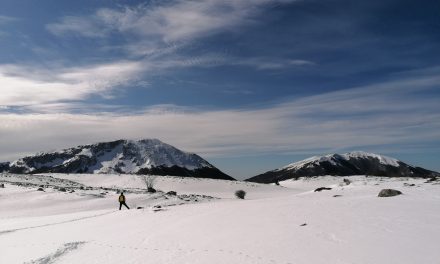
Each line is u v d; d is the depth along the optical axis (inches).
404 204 965.2
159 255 738.2
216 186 3828.7
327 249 641.0
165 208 1390.3
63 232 1086.4
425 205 933.8
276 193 3388.3
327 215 894.4
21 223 1378.0
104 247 848.3
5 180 3161.9
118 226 1090.1
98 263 745.6
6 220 1546.5
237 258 658.8
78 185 3484.3
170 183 3895.2
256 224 885.2
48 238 1015.6
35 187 2586.1
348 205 1015.6
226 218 1010.7
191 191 3531.0
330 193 1523.1
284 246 685.9
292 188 4057.6
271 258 634.8
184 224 999.0
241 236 791.7
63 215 1573.6
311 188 3976.4
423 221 753.0
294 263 600.4
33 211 1833.2
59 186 3061.0
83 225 1182.9
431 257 554.6
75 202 2044.8
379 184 1822.1
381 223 762.2
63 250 867.4
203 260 673.6
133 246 825.5
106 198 2160.4
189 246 770.2
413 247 601.0
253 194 3253.0
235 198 2588.6
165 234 901.8
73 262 775.1
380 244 631.8
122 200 1619.1
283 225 837.8
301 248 662.5
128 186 3769.7
